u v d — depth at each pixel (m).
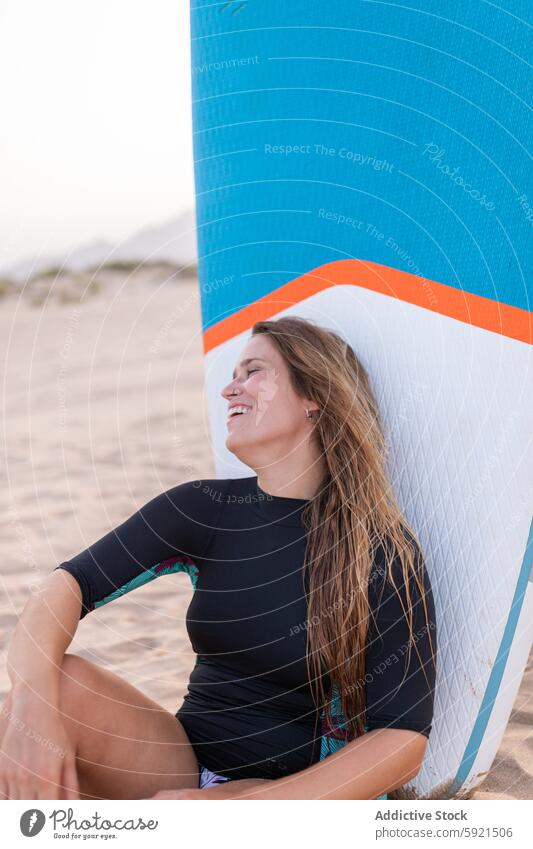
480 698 1.31
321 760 1.15
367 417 1.34
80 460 3.71
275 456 1.29
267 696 1.21
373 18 1.62
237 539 1.27
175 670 1.87
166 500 1.31
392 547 1.21
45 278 9.06
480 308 1.44
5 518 3.00
